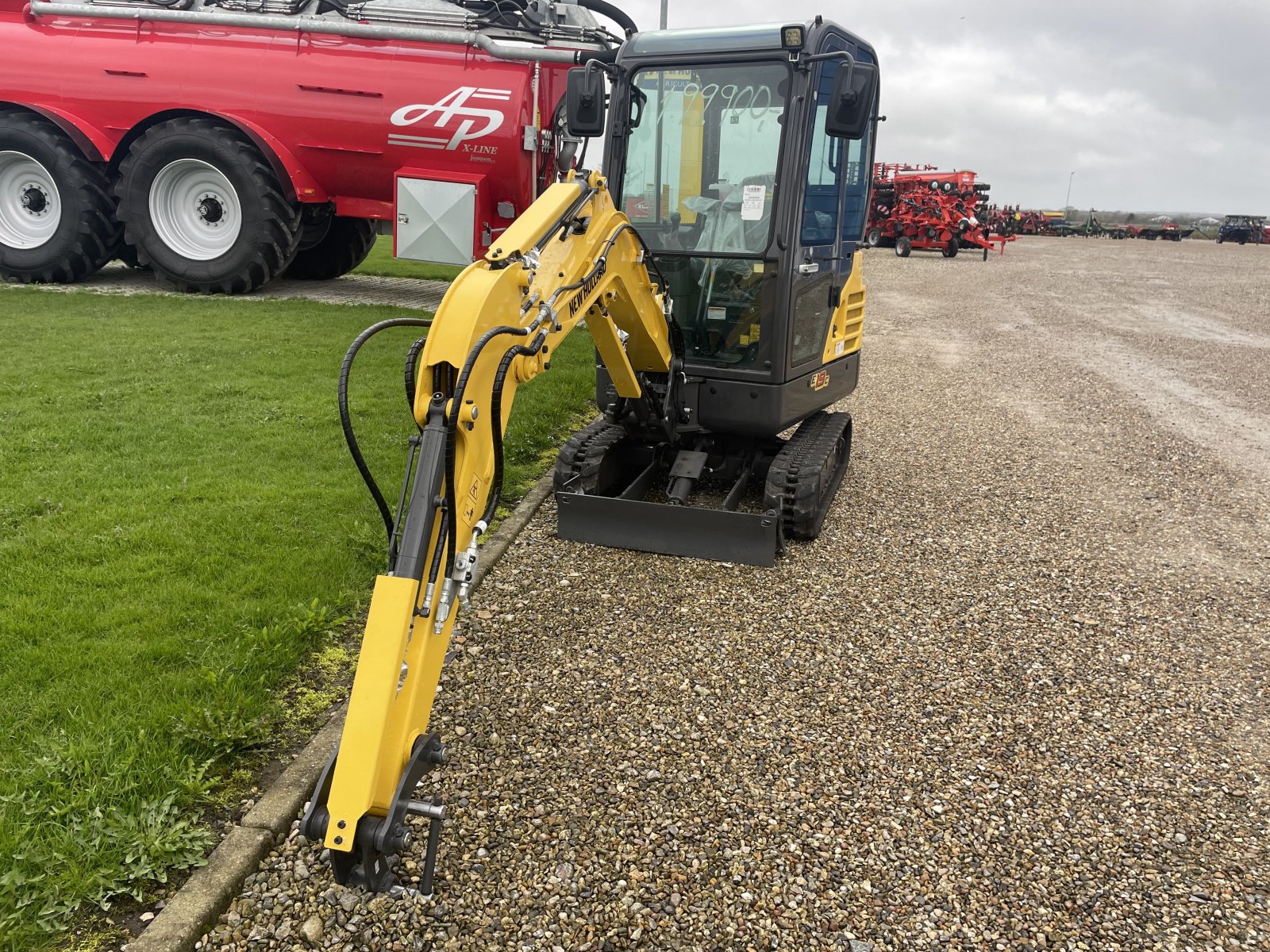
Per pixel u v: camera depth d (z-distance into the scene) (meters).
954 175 29.33
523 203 10.61
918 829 3.06
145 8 10.66
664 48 5.07
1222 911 2.76
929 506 6.23
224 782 3.01
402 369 8.35
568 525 5.25
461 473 2.72
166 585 4.13
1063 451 7.75
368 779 2.23
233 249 11.05
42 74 10.80
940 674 4.04
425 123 10.23
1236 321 16.31
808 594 4.74
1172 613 4.74
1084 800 3.25
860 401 9.50
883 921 2.67
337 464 5.85
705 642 4.21
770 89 4.95
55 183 11.05
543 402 7.83
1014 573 5.17
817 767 3.35
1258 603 4.89
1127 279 23.62
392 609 2.40
